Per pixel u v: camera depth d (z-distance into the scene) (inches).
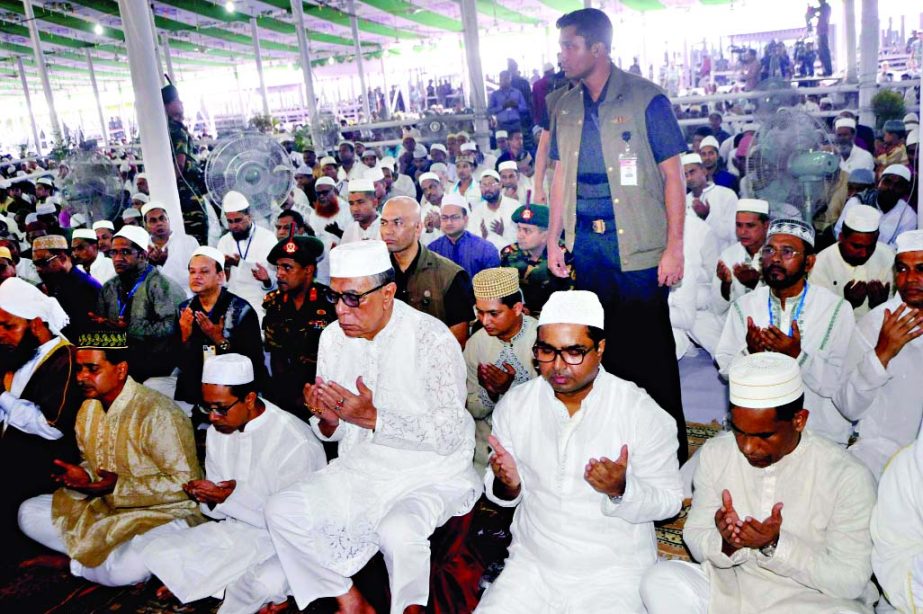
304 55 301.7
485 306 116.0
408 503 97.0
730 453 79.8
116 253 174.1
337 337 105.8
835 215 159.2
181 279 210.2
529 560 86.3
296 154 272.1
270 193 201.8
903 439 106.7
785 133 142.6
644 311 138.0
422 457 101.5
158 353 176.9
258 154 199.8
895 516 70.2
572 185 139.6
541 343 80.8
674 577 76.9
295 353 146.8
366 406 95.1
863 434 110.3
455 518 104.3
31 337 143.3
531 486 87.1
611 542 83.5
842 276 143.1
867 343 106.3
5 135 794.8
